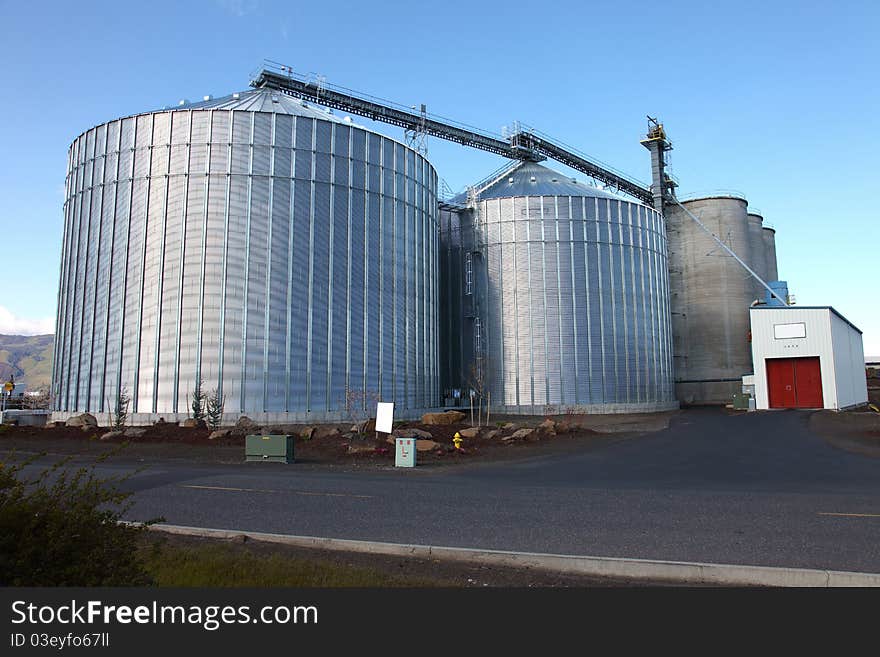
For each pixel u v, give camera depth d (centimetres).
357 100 4809
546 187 5219
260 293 3334
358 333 3616
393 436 2598
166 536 996
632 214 5091
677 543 909
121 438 2670
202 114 3447
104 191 3581
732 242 6406
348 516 1147
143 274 3362
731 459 2034
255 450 2138
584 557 816
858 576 724
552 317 4734
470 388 4797
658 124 6544
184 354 3231
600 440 2741
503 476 1744
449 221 5166
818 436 2598
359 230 3703
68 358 3628
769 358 4209
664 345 5197
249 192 3406
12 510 541
